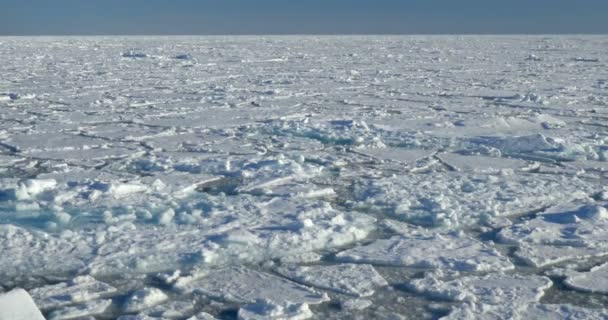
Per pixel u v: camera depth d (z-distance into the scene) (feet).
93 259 12.62
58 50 114.62
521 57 93.61
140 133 27.55
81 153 22.97
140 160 21.67
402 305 11.00
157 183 17.95
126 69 67.97
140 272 12.23
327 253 13.47
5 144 24.53
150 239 13.74
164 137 26.78
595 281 11.99
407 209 16.42
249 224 14.83
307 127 28.78
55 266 12.32
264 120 31.68
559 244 13.96
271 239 13.80
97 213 15.55
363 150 24.41
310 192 17.78
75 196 16.87
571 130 28.99
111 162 21.57
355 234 14.40
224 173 20.08
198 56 96.84
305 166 21.01
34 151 23.25
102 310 10.65
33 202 16.19
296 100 40.65
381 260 12.94
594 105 38.09
